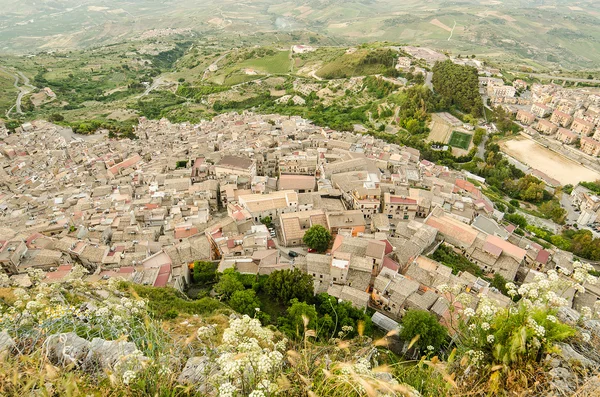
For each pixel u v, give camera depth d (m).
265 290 71.69
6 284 44.75
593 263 111.50
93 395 15.41
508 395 15.91
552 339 17.56
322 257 80.06
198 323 45.34
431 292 71.94
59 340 19.06
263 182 117.88
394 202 104.06
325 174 126.31
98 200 114.12
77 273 47.72
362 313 65.25
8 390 14.66
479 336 18.41
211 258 85.69
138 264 80.19
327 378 14.38
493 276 89.06
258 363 13.83
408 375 18.05
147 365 15.45
